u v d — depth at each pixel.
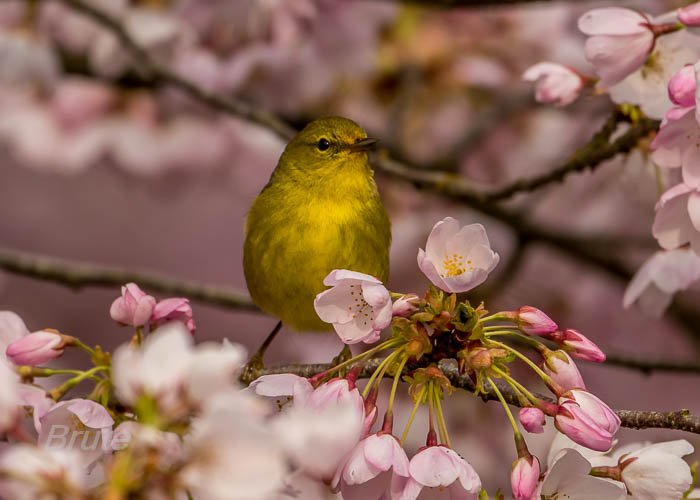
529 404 5.30
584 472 5.23
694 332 12.93
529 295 12.95
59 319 16.02
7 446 5.06
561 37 11.59
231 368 4.03
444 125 12.29
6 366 4.76
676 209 6.24
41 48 10.22
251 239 8.55
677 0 8.12
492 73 11.48
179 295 10.53
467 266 5.56
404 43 11.45
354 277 5.27
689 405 13.38
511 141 12.88
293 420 3.85
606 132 7.95
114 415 5.22
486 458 11.02
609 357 9.30
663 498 5.44
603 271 12.89
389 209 12.44
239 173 12.21
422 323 5.48
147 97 11.82
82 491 4.00
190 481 3.84
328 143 8.48
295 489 4.95
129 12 10.62
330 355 12.46
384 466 4.93
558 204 13.20
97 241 17.41
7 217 17.25
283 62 10.37
